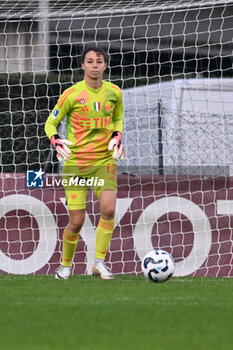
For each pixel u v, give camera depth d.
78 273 31.38
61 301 20.14
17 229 31.42
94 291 22.42
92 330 15.85
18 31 46.72
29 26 46.91
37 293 21.92
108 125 26.31
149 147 37.66
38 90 46.81
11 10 41.28
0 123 41.94
